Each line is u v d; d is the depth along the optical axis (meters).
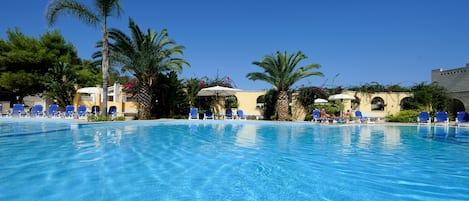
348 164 5.60
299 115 21.97
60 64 21.62
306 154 6.71
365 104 22.84
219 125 15.98
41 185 3.88
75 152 6.44
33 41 25.75
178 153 6.66
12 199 3.31
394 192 3.83
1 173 4.49
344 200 3.50
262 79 20.72
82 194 3.54
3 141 8.06
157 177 4.42
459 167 5.39
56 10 14.71
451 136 11.13
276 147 7.81
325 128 14.88
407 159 6.18
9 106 22.52
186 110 21.84
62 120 16.23
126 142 8.29
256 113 22.59
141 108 18.52
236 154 6.63
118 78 25.70
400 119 20.45
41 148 6.93
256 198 3.51
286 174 4.74
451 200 3.53
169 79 20.91
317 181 4.33
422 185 4.16
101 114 15.65
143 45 17.81
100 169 4.86
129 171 4.78
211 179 4.37
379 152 7.08
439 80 24.80
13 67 24.00
